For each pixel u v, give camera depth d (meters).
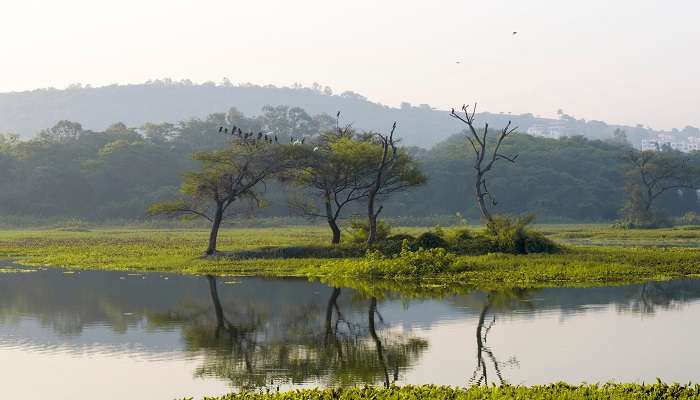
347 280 74.12
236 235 160.00
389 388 31.17
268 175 102.00
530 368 37.62
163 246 121.38
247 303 59.28
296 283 71.81
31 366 39.28
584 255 89.12
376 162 104.94
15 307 57.94
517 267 78.06
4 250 116.88
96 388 35.12
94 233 178.62
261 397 30.33
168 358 40.94
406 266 77.19
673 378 35.47
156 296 63.41
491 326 48.34
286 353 41.81
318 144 118.62
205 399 31.16
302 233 169.12
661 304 56.34
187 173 97.75
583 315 52.03
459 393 29.98
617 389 29.88
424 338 45.06
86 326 49.97
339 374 37.16
